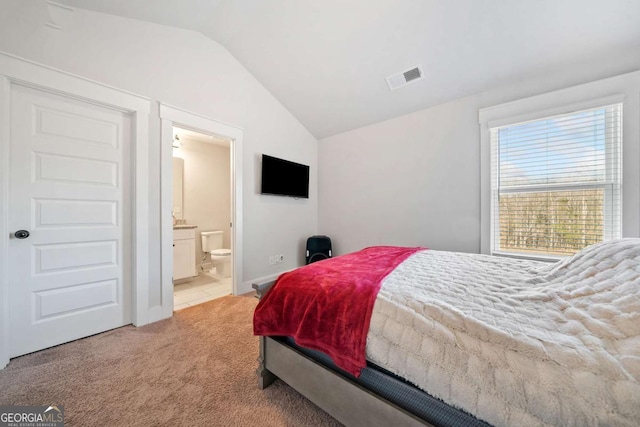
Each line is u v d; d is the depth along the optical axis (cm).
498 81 232
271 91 319
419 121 289
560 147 212
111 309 201
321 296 111
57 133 175
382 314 93
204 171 417
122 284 206
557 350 64
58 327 177
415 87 261
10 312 159
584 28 178
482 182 247
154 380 140
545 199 220
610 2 161
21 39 157
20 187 162
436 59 229
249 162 301
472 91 249
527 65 212
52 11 168
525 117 222
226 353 168
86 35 183
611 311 75
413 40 219
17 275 161
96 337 188
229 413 118
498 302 94
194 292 301
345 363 94
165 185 225
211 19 231
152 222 217
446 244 271
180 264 329
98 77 188
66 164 179
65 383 137
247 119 296
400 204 305
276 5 214
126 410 119
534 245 226
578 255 118
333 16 215
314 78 286
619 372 57
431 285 112
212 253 376
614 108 191
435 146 277
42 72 164
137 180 207
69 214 181
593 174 200
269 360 133
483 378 68
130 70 205
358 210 346
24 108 163
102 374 145
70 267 182
